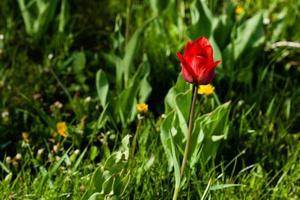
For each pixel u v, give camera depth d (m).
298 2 4.16
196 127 2.81
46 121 3.28
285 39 4.11
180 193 2.84
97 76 3.28
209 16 3.62
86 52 4.00
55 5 4.00
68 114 3.46
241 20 3.73
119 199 2.54
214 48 3.49
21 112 3.47
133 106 3.28
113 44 3.73
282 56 3.97
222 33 3.65
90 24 4.40
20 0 4.03
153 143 3.07
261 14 3.63
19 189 2.81
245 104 3.50
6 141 3.33
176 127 2.84
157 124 3.24
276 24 4.02
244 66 3.68
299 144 3.19
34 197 2.74
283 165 3.11
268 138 3.31
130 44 3.39
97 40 4.25
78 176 2.81
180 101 2.83
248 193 2.88
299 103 3.57
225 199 2.81
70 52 4.09
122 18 4.42
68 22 4.32
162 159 2.97
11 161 3.02
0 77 3.70
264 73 3.57
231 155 3.18
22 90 3.64
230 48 3.60
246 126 3.26
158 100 3.65
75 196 2.74
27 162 3.12
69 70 3.80
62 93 3.68
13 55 3.86
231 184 2.70
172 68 3.74
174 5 3.97
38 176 2.86
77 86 3.71
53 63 3.84
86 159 3.02
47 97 3.65
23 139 3.30
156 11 4.10
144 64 3.34
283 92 3.56
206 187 2.75
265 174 2.98
